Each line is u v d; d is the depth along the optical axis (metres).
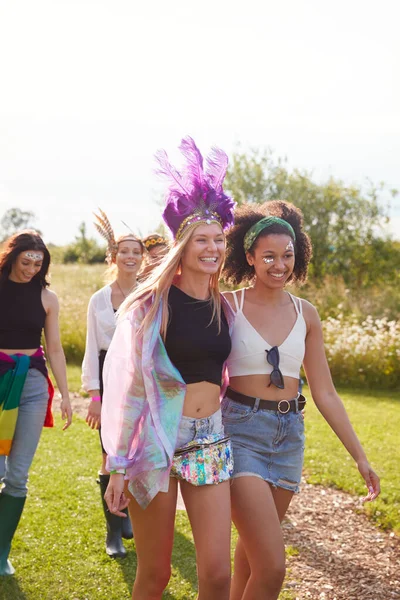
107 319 4.20
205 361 2.95
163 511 2.85
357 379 10.41
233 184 18.33
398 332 10.96
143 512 2.86
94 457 6.14
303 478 5.70
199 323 2.96
